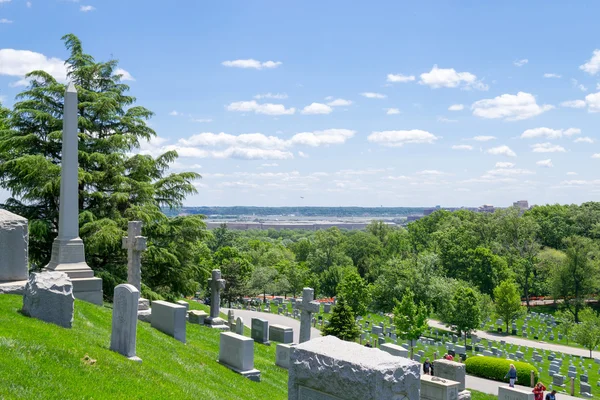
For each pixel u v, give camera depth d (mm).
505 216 87562
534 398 22391
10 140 27266
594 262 68062
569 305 70750
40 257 28312
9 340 9672
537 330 57531
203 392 11508
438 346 42531
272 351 24125
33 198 26938
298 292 75812
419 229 109000
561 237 92500
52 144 28438
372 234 112812
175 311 17438
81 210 28703
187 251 31094
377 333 45125
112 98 29141
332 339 7234
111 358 10867
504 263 73000
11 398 7488
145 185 28750
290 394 7109
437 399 17609
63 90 28578
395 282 58250
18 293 14641
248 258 87625
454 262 74938
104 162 27391
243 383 15031
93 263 28672
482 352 40875
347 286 53281
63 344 10570
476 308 47281
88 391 8672
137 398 9125
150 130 31984
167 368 12875
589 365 39438
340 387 6355
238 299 61312
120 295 12203
